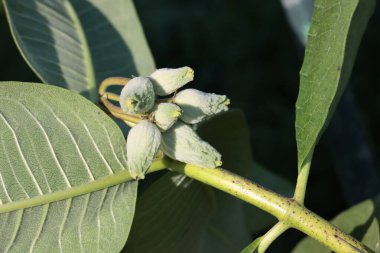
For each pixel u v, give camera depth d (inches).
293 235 43.1
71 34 20.0
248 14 54.2
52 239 16.3
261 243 16.0
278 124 49.9
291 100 51.2
